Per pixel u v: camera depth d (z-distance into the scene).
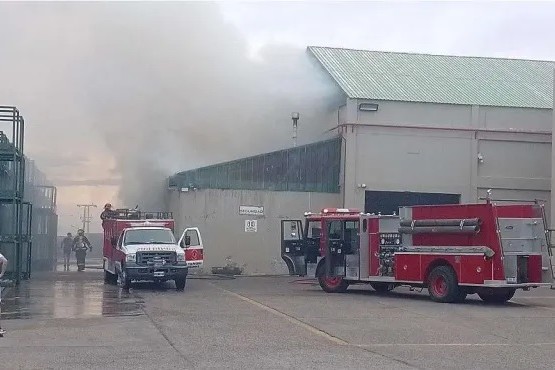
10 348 11.16
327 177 30.25
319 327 13.80
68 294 20.41
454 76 34.22
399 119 30.12
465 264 18.55
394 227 20.73
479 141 30.72
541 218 18.77
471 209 18.56
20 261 23.86
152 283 24.97
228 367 9.72
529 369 9.84
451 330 13.64
